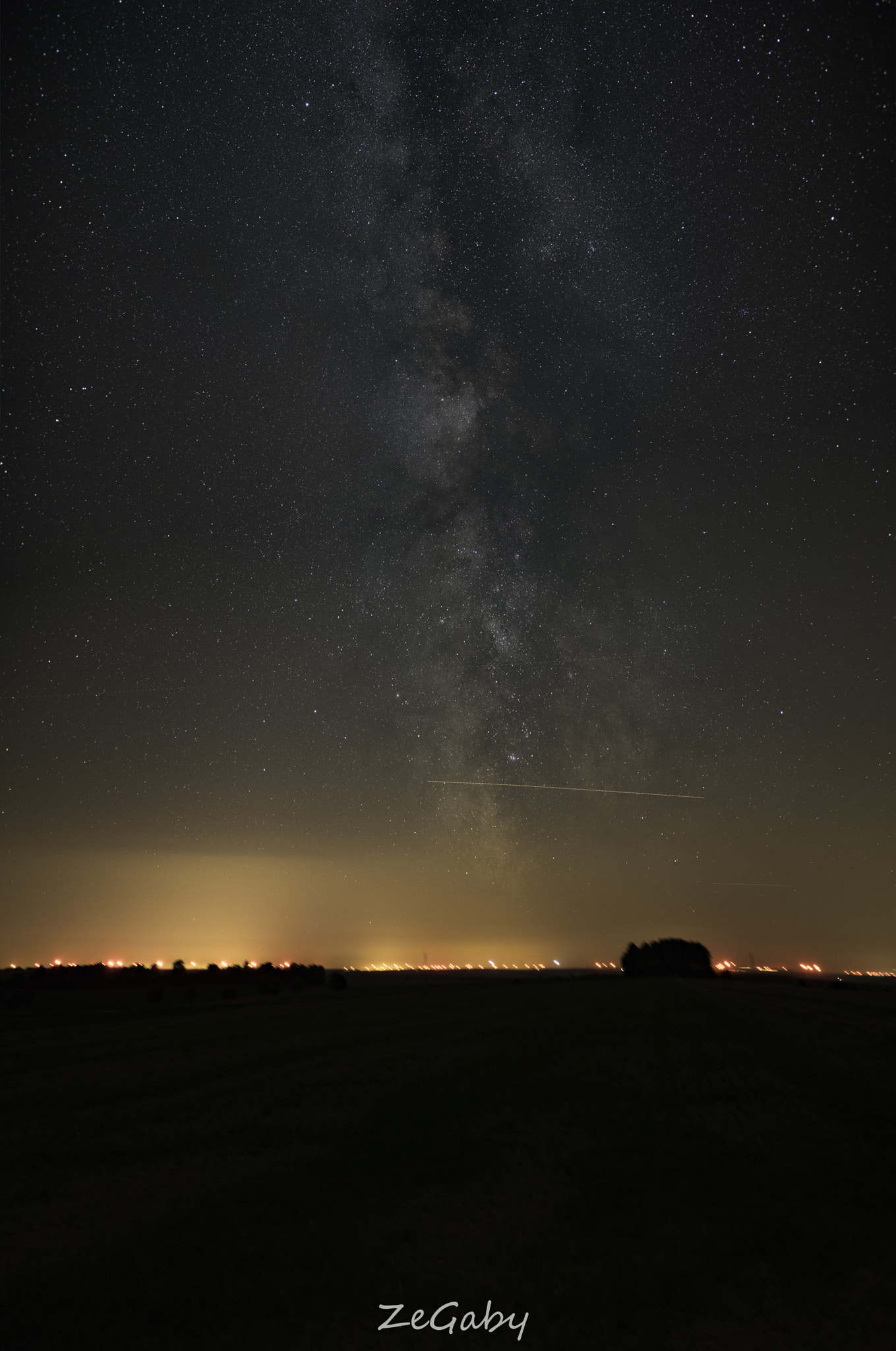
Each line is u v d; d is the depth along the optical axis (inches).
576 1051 562.6
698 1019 751.7
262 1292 191.2
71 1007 1210.0
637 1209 245.6
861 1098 406.3
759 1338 170.4
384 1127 351.9
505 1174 281.7
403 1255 211.8
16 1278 200.7
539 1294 189.8
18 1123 374.6
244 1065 546.6
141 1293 191.3
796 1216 237.9
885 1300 186.4
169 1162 303.9
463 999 1098.1
